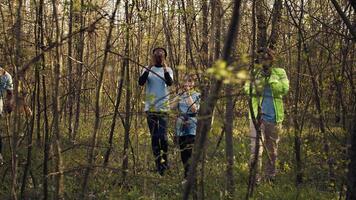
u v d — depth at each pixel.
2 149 6.66
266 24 4.73
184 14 4.75
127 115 5.50
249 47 4.96
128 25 4.68
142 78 6.42
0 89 6.23
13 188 3.79
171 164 5.68
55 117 3.77
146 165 5.59
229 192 4.73
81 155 5.61
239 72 2.21
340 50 5.09
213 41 4.28
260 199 5.57
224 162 5.09
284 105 6.28
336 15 5.32
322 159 5.20
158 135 5.67
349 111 5.04
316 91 4.97
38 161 5.46
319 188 5.61
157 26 6.30
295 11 5.21
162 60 6.49
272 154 5.97
